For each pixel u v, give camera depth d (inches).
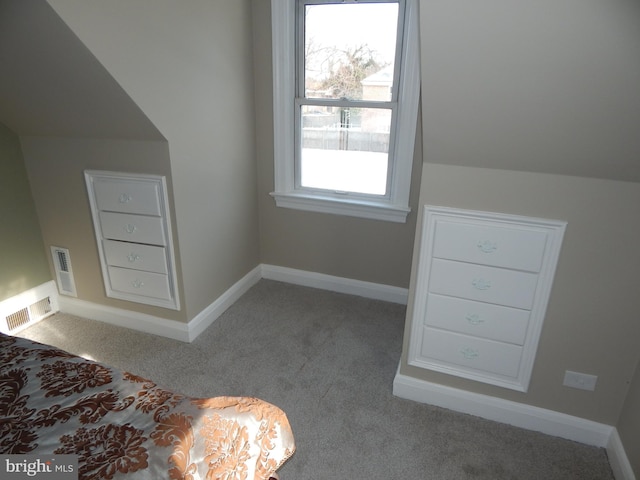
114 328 100.0
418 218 69.4
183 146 83.9
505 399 74.0
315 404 77.7
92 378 47.6
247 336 97.7
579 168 58.6
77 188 91.1
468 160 63.4
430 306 73.2
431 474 64.3
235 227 108.5
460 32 46.7
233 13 94.0
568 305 65.4
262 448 47.9
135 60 69.1
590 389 68.1
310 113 108.7
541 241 63.8
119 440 39.4
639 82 45.5
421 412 76.6
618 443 65.6
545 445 70.0
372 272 114.8
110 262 95.1
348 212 110.5
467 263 68.8
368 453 67.7
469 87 52.6
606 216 60.0
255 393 80.0
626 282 61.7
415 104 95.3
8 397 43.8
